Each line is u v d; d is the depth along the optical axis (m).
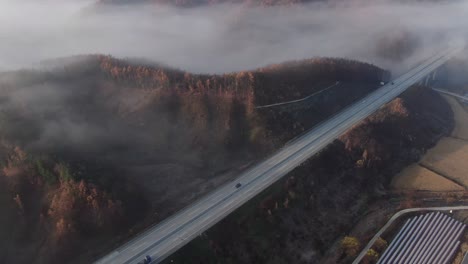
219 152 149.62
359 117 174.75
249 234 113.69
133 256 104.69
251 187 129.12
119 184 125.44
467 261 116.69
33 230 114.38
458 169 157.88
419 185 147.50
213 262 104.94
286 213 122.62
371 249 115.81
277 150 150.00
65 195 115.69
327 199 133.25
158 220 117.44
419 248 119.94
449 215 132.12
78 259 106.12
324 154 145.75
